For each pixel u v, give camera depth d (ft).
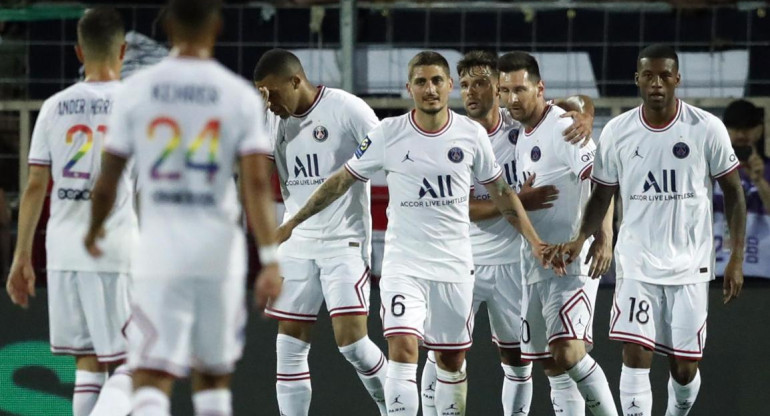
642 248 74.33
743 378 83.97
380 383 78.95
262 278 50.70
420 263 73.92
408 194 73.72
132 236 64.54
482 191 81.30
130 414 66.23
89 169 63.41
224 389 53.26
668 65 73.00
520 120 78.18
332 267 77.92
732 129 84.48
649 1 84.94
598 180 75.10
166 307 50.44
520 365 81.41
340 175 73.97
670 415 78.64
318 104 78.54
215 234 50.65
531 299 77.66
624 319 74.49
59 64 85.15
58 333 64.80
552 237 78.02
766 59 84.53
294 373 79.05
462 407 76.74
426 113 73.05
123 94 51.08
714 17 84.84
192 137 50.31
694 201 74.08
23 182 85.30
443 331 75.00
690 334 74.23
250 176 50.47
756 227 84.43
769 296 83.76
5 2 84.94
